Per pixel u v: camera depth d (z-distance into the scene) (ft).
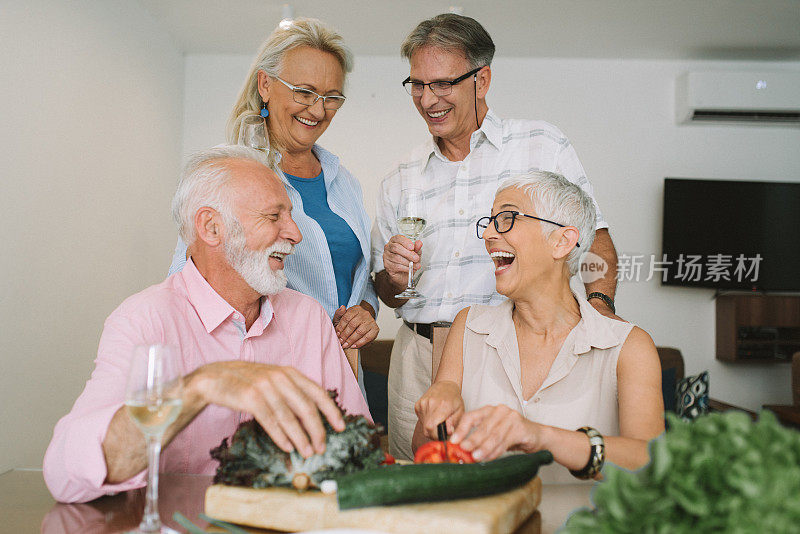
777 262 17.19
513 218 4.33
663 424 4.12
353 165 17.08
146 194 14.23
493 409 3.28
